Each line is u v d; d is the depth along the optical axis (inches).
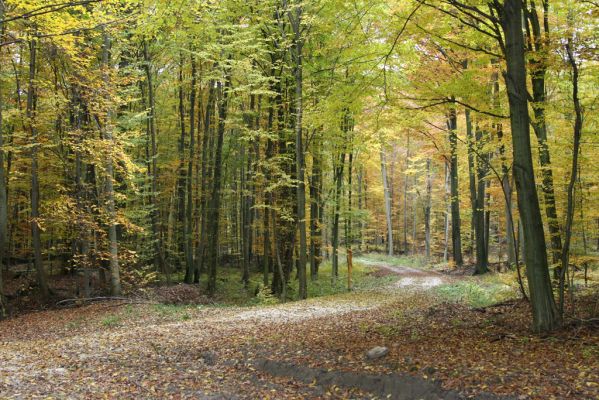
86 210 665.6
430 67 474.9
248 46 648.4
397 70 468.8
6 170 770.2
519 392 213.3
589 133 365.1
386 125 439.5
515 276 497.4
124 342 396.5
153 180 832.3
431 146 952.3
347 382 271.6
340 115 445.4
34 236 700.7
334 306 606.2
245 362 329.7
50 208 636.1
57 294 723.4
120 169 574.6
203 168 918.4
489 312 435.8
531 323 351.6
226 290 883.4
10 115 606.2
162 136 1050.7
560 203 417.7
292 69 706.2
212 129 965.2
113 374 303.7
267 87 703.1
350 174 1055.0
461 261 1133.1
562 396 202.7
